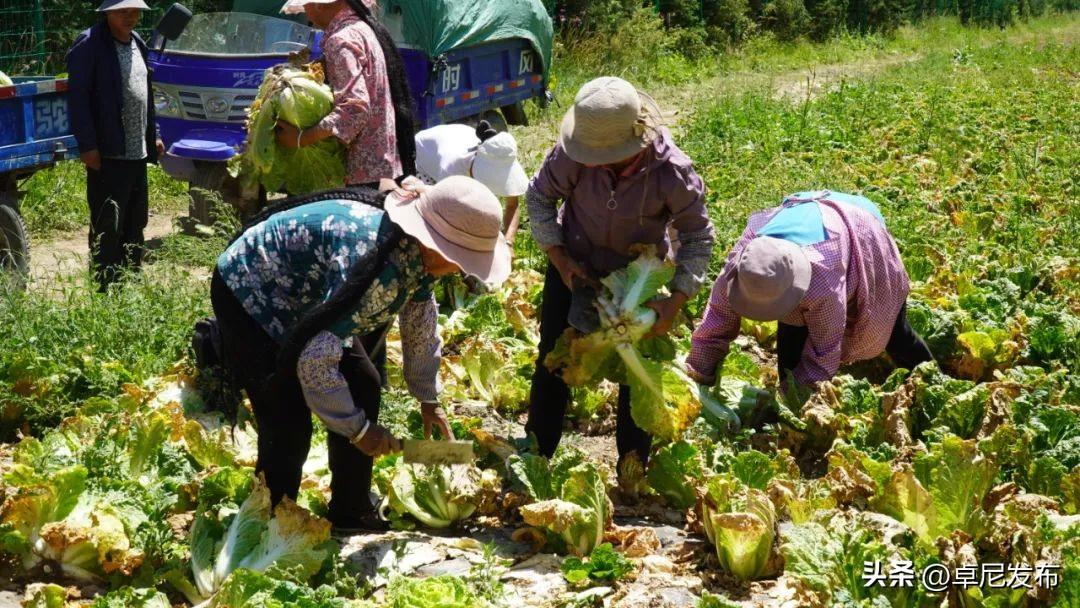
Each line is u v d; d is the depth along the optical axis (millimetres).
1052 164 12648
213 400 5477
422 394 4398
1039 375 5969
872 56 29578
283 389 4000
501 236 3855
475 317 6996
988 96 19109
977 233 9555
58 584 3961
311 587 3959
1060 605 3660
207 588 3920
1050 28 43562
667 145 4352
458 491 4469
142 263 9023
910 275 8078
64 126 7980
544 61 12320
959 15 39969
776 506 4504
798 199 5633
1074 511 4582
